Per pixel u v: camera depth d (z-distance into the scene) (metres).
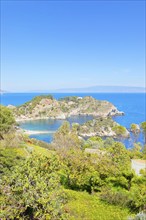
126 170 28.64
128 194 25.36
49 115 183.62
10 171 24.83
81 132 121.00
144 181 27.36
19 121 165.00
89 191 28.42
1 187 16.02
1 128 53.03
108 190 26.30
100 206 24.25
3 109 59.53
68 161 28.77
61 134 61.66
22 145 46.47
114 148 33.28
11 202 15.30
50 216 15.21
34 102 195.00
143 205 23.08
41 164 18.41
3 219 14.84
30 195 15.11
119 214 22.86
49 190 16.36
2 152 27.50
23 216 15.27
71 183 28.83
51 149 55.25
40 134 115.69
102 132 120.81
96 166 28.53
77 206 23.56
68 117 190.12
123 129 117.94
